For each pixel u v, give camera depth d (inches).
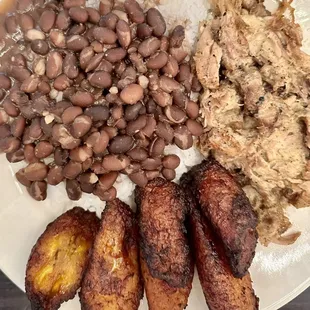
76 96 6.6
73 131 6.6
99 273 6.7
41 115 6.8
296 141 7.2
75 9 6.7
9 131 7.0
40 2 6.9
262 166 7.2
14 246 7.5
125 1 6.8
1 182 7.4
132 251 7.0
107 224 6.9
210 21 7.0
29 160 7.0
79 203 7.4
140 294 7.1
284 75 7.0
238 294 6.7
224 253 6.7
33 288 6.9
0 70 7.0
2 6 6.9
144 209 6.8
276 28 7.0
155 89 6.7
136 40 6.9
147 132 6.8
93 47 6.7
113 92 6.7
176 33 6.8
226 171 7.2
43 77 6.8
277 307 7.8
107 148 6.8
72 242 7.1
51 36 6.7
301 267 7.8
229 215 6.6
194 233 6.9
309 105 7.1
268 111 7.1
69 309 7.7
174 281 6.6
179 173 7.4
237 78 7.1
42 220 7.5
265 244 7.6
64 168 6.9
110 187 6.9
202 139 7.3
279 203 7.6
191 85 7.1
